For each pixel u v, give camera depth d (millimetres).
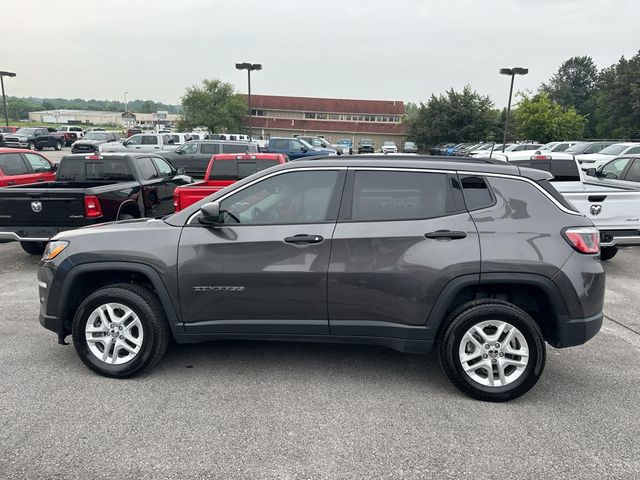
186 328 3893
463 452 3074
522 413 3543
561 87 92625
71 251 3938
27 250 8477
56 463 2912
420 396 3777
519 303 3879
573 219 3701
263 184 3889
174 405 3590
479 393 3670
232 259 3781
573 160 9445
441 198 3746
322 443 3152
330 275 3715
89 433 3221
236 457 3000
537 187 3748
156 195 9430
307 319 3814
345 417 3463
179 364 4289
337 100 74938
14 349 4559
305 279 3740
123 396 3707
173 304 3861
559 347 3701
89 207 7223
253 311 3838
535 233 3619
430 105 59344
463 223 3662
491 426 3365
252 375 4094
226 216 3861
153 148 28578
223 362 4344
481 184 3758
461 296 3812
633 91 55469
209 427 3314
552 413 3549
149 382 3943
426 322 3684
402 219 3727
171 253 3820
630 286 6984
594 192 7168
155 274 3826
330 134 72188
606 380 4086
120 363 3963
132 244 3873
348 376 4102
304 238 3723
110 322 3955
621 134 57219
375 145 72500
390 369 4242
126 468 2881
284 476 2832
